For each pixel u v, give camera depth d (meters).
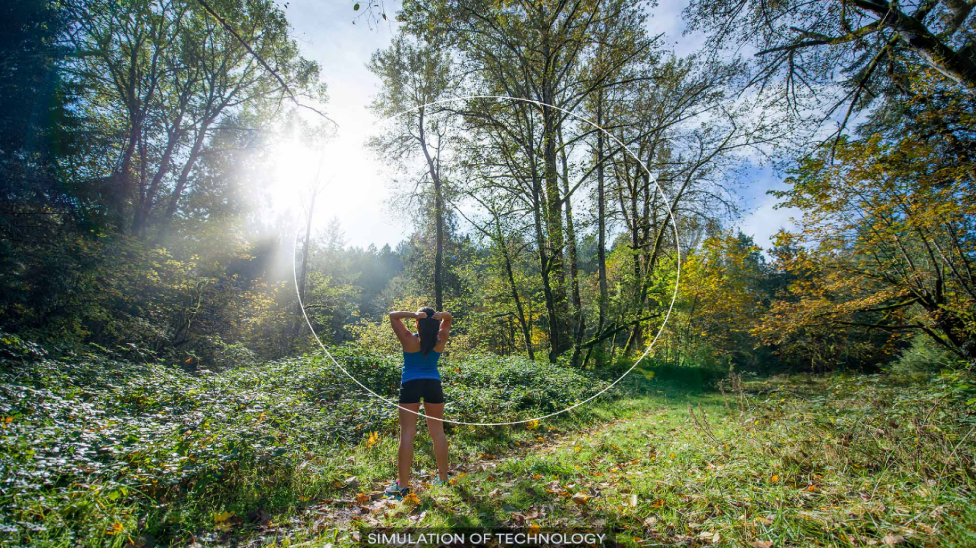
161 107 17.50
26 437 3.26
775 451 3.85
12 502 2.50
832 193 10.14
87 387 5.84
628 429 6.58
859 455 3.52
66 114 10.26
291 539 2.80
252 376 7.32
